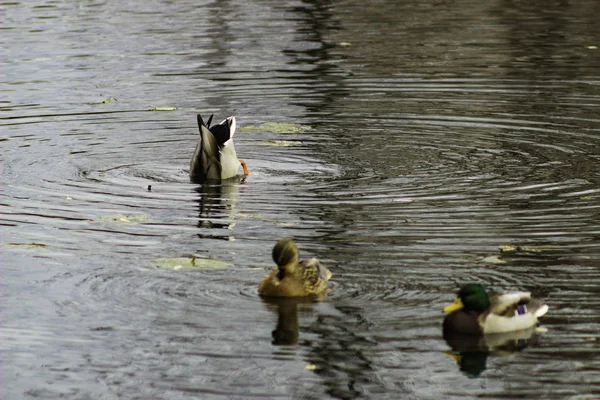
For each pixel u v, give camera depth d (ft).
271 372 34.50
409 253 44.42
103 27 101.65
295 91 78.02
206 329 37.45
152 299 40.09
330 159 61.21
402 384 33.65
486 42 93.56
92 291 40.96
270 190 55.06
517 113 70.95
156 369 34.88
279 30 99.71
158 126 69.15
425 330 37.17
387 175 57.41
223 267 43.14
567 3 111.96
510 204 51.44
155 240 46.75
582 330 37.01
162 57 88.84
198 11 110.63
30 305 39.70
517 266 42.70
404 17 105.81
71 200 53.21
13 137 66.08
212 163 57.21
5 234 47.73
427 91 77.51
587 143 63.36
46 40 95.45
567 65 84.69
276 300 39.75
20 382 34.09
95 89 78.38
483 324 36.65
